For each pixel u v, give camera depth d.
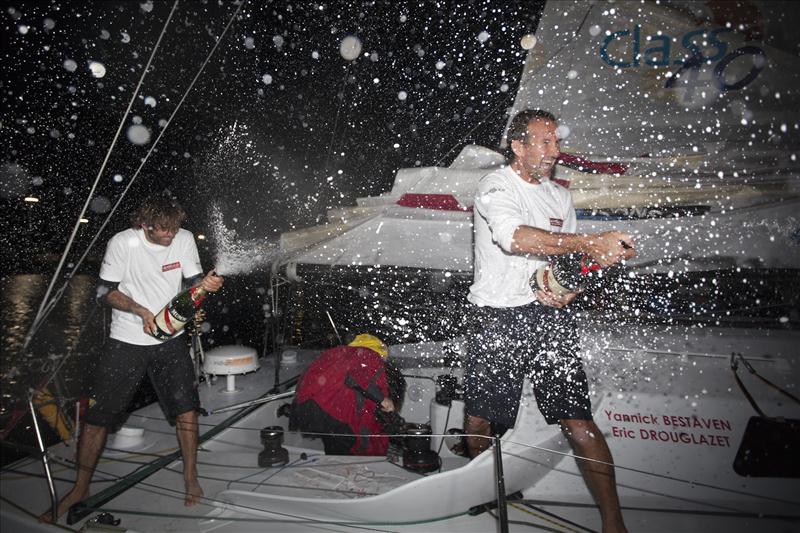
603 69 2.00
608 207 1.87
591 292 1.84
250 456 1.79
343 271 2.11
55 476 1.67
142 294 1.76
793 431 1.36
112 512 1.44
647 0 1.89
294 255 2.15
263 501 1.47
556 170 1.94
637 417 1.46
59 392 2.07
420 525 1.37
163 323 1.64
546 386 1.50
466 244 1.99
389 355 2.38
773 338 1.56
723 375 1.47
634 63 1.94
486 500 1.40
